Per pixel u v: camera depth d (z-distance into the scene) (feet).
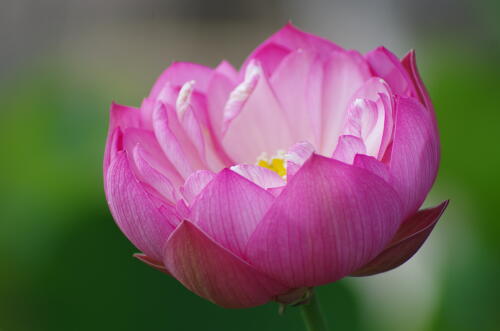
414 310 2.95
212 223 2.03
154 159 2.23
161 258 2.11
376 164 2.02
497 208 2.95
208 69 2.49
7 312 2.97
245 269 2.03
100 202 3.01
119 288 2.95
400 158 2.04
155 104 2.32
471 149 3.03
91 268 2.96
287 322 2.88
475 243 2.93
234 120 2.39
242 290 2.06
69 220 2.98
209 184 2.02
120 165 2.10
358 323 2.88
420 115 2.07
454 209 3.00
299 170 1.97
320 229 1.99
